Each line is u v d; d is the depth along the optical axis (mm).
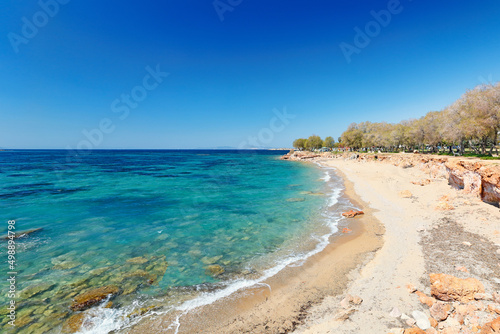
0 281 9445
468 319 6242
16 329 6984
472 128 35344
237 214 19391
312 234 14891
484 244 11039
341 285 9062
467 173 19859
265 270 10562
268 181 38219
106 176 41625
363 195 25766
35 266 10734
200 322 7398
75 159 87250
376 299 7816
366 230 15141
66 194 26156
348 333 6406
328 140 150875
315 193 27828
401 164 46219
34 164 62031
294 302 8219
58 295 8633
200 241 13859
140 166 63031
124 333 6945
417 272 9281
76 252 12234
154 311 7883
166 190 29609
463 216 15141
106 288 9125
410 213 17766
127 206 21625
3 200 22875
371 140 95438
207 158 112312
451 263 9648
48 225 16203
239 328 7102
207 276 10086
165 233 15078
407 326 6391
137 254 12125
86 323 7289
